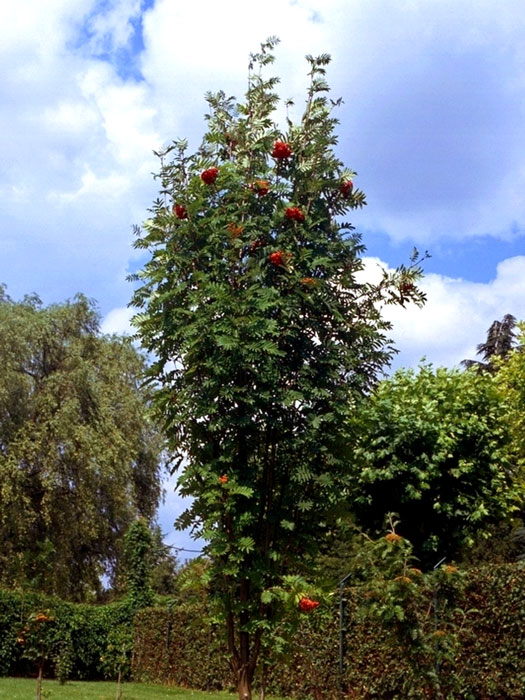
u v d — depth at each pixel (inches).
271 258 227.0
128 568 789.2
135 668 738.2
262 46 252.2
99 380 978.1
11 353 897.5
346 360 229.5
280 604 221.0
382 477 609.3
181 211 234.5
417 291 239.3
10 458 850.8
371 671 454.3
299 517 227.8
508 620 385.4
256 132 241.1
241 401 222.1
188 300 230.7
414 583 285.7
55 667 698.2
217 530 218.7
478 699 389.1
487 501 649.6
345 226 245.9
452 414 666.2
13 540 865.5
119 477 925.8
